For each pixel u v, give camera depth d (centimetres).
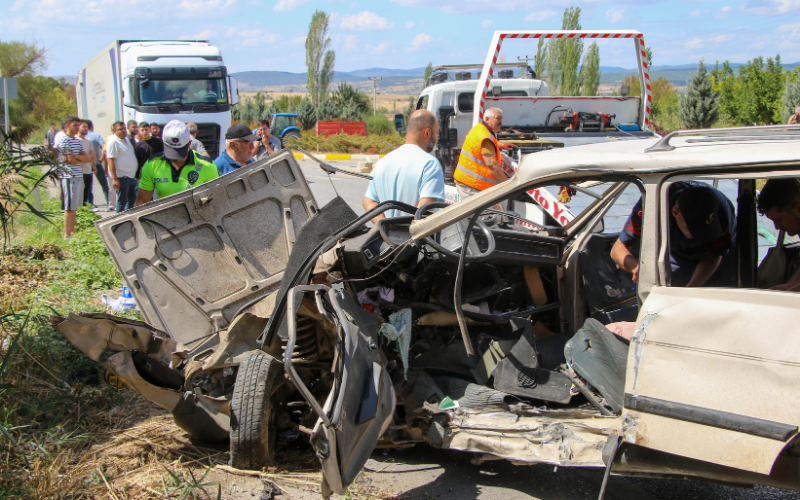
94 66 2103
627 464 256
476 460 320
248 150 600
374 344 328
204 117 1659
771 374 219
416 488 326
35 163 461
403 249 350
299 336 378
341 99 4094
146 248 445
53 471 315
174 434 375
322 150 2784
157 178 538
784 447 213
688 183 295
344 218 372
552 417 307
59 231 892
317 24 5238
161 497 305
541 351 379
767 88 2155
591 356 306
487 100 820
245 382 321
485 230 358
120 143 1038
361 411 290
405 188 463
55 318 319
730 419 223
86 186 1123
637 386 247
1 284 631
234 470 328
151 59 1625
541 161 286
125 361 333
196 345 442
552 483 332
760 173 232
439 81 1243
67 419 380
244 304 458
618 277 414
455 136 1074
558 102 843
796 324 218
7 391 375
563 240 406
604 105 847
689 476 250
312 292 343
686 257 299
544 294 414
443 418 321
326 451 259
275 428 351
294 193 508
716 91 2241
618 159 265
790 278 297
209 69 1664
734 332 229
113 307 583
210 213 470
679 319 242
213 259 468
